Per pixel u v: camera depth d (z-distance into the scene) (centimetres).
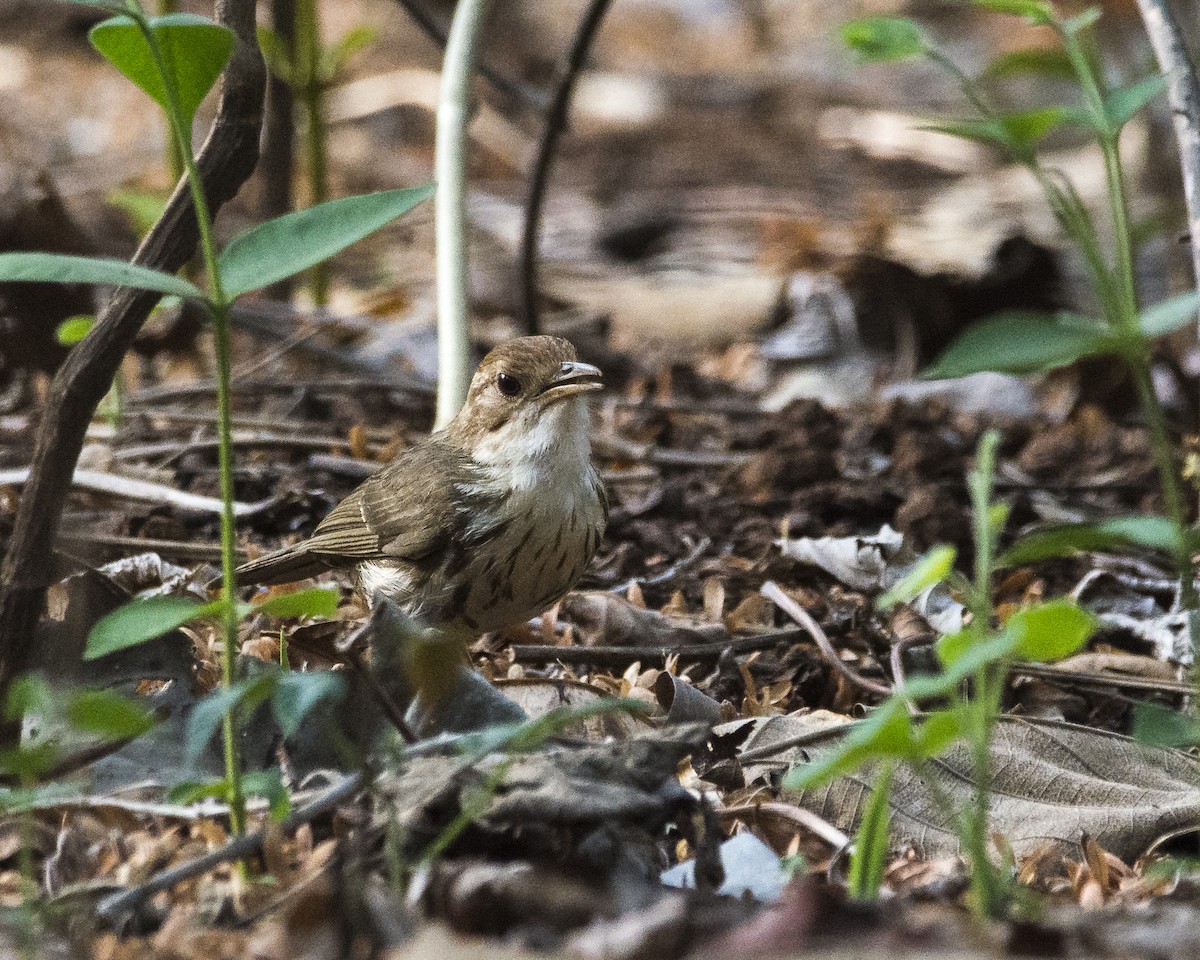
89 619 858
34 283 1538
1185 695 1040
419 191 671
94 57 3005
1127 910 650
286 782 773
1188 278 1898
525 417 1088
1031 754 885
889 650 1078
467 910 618
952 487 1407
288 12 1683
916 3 3494
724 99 3131
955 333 1964
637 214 2438
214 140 834
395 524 1111
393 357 1805
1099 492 1443
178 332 1689
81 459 1336
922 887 704
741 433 1574
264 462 1423
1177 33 928
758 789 838
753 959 566
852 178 2655
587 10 1594
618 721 905
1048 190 743
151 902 665
